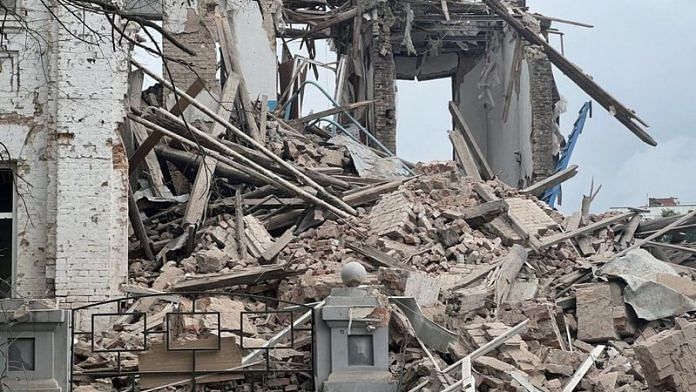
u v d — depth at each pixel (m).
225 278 24.47
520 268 25.86
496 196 30.78
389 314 19.34
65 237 24.08
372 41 44.91
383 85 44.34
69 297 23.91
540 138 44.47
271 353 20.47
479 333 20.84
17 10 24.36
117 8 17.33
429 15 46.84
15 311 18.12
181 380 18.91
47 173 24.38
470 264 26.27
